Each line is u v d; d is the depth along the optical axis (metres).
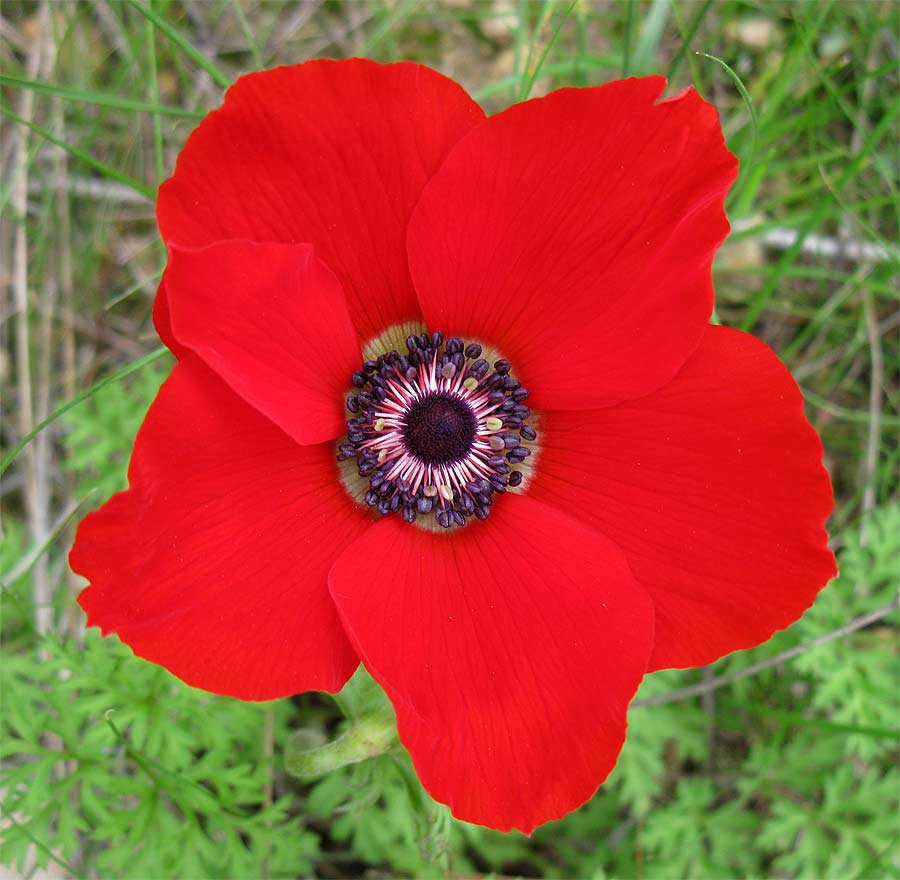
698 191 0.08
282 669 0.08
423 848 0.11
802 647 0.13
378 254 0.09
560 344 0.09
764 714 0.13
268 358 0.08
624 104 0.08
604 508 0.09
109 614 0.08
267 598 0.08
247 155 0.08
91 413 0.13
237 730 0.12
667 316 0.08
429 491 0.09
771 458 0.09
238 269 0.07
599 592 0.09
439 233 0.09
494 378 0.09
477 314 0.09
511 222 0.09
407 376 0.09
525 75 0.12
